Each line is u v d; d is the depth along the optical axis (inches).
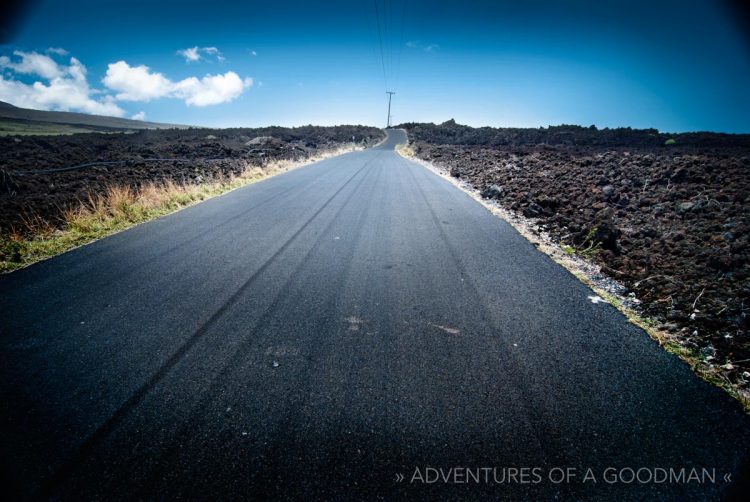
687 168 349.7
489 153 772.0
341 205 303.0
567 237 211.9
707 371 100.6
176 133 1453.0
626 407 87.8
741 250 167.9
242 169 509.7
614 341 114.1
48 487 67.7
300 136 1517.0
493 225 244.8
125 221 245.0
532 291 147.9
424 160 848.3
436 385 94.9
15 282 151.3
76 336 114.1
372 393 92.0
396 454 75.2
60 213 249.3
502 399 90.1
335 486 68.4
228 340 113.7
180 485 68.3
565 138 1259.8
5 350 106.7
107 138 1083.3
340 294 144.7
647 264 168.4
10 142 772.6
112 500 65.4
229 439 78.4
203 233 221.8
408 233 225.8
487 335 117.2
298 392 92.2
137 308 131.7
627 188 323.3
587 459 74.6
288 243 204.8
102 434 79.0
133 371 99.1
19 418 82.8
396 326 122.5
